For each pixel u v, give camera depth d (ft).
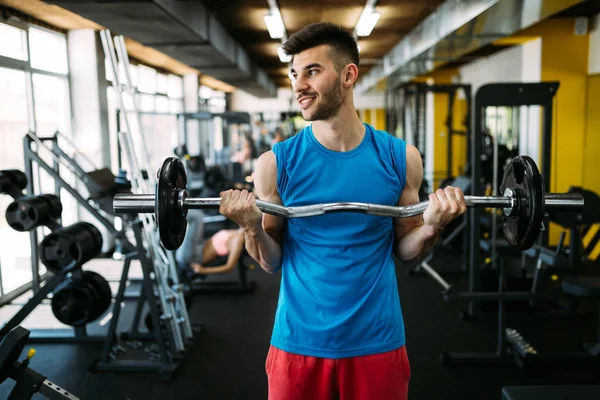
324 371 4.08
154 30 14.78
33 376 6.50
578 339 11.39
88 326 12.63
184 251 13.60
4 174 10.22
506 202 3.82
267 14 16.56
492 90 12.43
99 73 20.54
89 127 20.40
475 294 10.41
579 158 20.34
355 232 4.01
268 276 17.19
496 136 13.33
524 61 21.89
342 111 3.98
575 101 20.26
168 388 9.27
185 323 11.00
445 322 12.55
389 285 4.16
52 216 10.48
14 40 16.38
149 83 31.14
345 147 4.09
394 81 31.91
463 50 18.10
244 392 9.11
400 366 4.16
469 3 12.66
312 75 3.83
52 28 18.90
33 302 10.12
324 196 4.08
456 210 3.59
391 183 4.12
